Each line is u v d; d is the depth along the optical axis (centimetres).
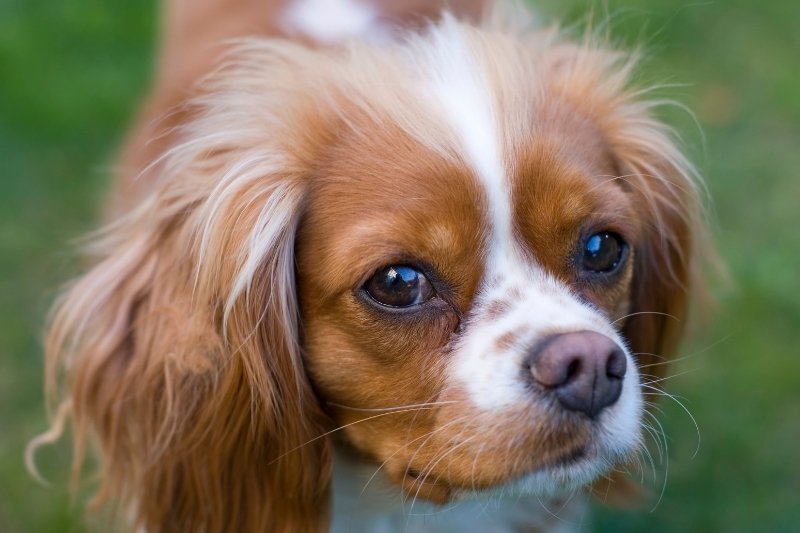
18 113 664
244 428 330
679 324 386
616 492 394
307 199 310
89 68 697
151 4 745
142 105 550
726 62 712
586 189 297
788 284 564
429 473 300
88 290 354
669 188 364
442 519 377
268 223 310
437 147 291
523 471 287
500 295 293
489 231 290
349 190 300
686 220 372
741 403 516
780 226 601
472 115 298
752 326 546
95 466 468
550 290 295
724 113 675
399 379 299
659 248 366
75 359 354
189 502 346
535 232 294
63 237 597
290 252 311
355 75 321
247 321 316
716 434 504
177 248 332
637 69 390
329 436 328
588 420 283
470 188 287
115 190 464
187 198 332
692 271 382
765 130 664
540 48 361
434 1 426
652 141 361
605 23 418
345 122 309
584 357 273
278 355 316
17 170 636
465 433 288
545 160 293
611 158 340
